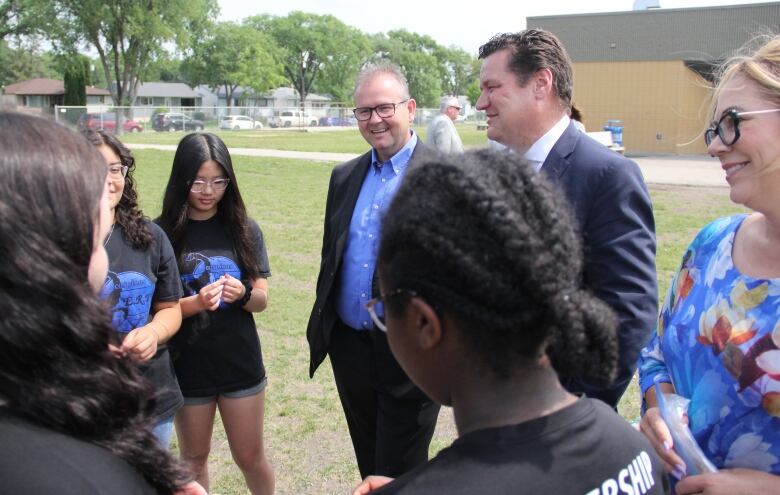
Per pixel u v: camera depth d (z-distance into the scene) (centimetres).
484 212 106
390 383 313
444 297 108
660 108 2797
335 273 330
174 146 3044
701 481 169
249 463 335
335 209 350
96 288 125
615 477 114
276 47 9431
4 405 107
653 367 216
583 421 116
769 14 2578
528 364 113
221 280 301
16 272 102
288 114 5869
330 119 6275
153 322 281
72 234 108
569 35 2923
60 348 107
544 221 111
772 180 171
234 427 327
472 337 110
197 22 6944
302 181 1744
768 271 178
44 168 106
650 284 235
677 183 1748
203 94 9469
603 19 2850
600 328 113
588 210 243
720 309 184
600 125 2923
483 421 114
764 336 172
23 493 98
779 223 174
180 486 125
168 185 317
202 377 314
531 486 107
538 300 107
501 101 262
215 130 5141
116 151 264
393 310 117
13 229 102
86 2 5322
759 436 173
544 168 255
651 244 241
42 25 5416
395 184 325
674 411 183
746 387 174
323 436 432
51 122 115
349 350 330
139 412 123
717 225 205
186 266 316
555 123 261
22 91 6944
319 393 492
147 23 5556
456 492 105
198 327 309
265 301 331
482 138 3644
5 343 103
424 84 11631
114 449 112
